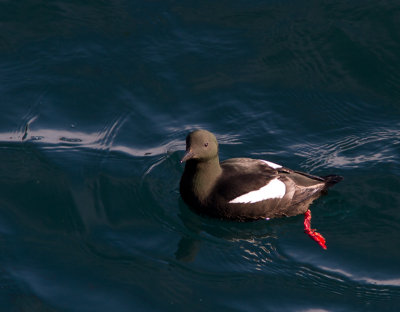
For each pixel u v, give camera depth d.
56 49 15.76
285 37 16.05
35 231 11.41
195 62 15.55
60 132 13.75
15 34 16.08
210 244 11.44
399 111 14.39
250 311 9.99
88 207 12.02
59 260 10.80
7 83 14.83
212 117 14.30
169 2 17.16
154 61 15.55
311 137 13.83
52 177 12.60
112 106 14.48
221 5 17.08
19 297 10.04
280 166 12.27
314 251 11.24
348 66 15.38
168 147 13.56
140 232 11.59
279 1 17.09
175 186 12.71
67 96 14.62
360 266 10.91
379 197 12.32
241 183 11.62
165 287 10.39
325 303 10.18
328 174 12.84
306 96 14.77
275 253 11.23
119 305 9.99
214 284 10.51
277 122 14.20
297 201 11.91
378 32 16.08
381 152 13.36
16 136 13.56
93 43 15.94
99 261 10.84
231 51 15.80
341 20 16.44
